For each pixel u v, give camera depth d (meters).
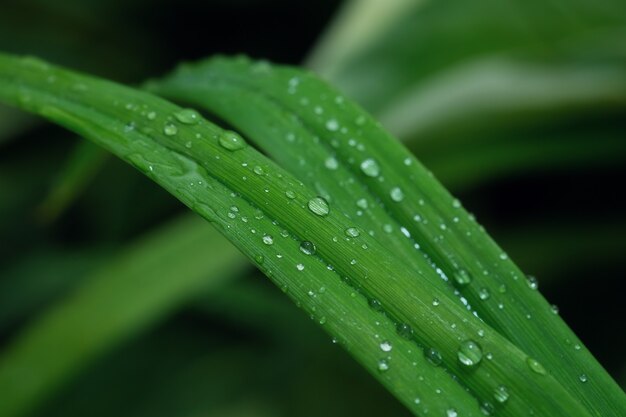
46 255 0.69
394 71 0.52
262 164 0.34
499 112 0.51
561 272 0.59
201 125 0.35
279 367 0.63
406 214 0.35
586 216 0.62
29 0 0.75
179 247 0.48
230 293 0.62
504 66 0.53
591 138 0.53
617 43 0.53
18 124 0.73
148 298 0.47
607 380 0.33
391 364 0.32
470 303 0.34
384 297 0.32
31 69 0.37
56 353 0.46
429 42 0.53
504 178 0.66
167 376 0.63
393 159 0.36
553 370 0.33
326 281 0.32
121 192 0.75
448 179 0.52
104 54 0.78
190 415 0.60
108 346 0.47
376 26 0.53
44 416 0.60
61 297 0.65
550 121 0.52
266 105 0.37
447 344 0.32
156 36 0.79
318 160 0.36
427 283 0.32
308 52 0.78
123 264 0.48
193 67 0.40
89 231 0.74
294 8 0.77
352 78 0.52
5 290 0.66
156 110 0.35
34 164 0.75
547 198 0.65
